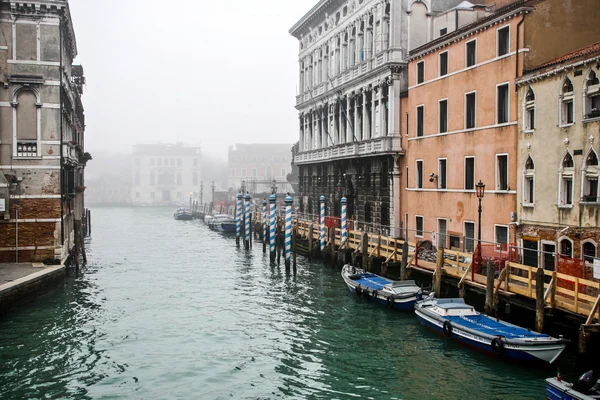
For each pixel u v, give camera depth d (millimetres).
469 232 27422
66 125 30531
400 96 34562
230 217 68375
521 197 23438
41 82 25562
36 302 23625
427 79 30906
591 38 24172
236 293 27266
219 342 19453
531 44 23562
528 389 14820
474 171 26766
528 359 15508
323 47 47844
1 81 25250
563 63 21000
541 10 23594
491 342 16203
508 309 17922
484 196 26016
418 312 20359
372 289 23891
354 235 32406
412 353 17797
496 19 24812
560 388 12602
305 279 30391
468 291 20641
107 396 14922
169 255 42062
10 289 21516
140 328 21078
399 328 20516
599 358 14516
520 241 23484
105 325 21375
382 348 18375
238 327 21250
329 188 46312
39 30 25594
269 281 30281
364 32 39281
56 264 26109
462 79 27672
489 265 18250
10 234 25719
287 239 33188
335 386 15516
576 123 20531
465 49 27375
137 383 15797
